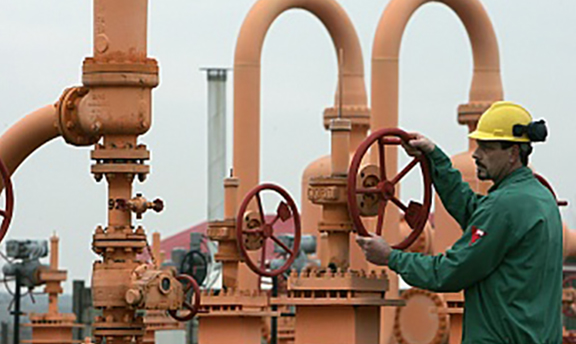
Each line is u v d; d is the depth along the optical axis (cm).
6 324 5378
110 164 1997
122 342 1997
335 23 3716
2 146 2183
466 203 1811
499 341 1645
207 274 4138
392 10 3534
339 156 2275
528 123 1697
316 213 4238
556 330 1658
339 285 2217
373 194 2014
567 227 3098
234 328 2747
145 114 2002
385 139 1934
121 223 2005
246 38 3444
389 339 3544
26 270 4331
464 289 1675
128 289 1986
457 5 3550
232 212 2897
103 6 2002
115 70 1988
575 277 3928
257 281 3328
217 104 6188
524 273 1642
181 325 3803
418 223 1934
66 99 2034
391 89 3519
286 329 3809
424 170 1839
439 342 3512
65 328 4400
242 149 3422
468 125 3531
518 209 1648
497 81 3572
